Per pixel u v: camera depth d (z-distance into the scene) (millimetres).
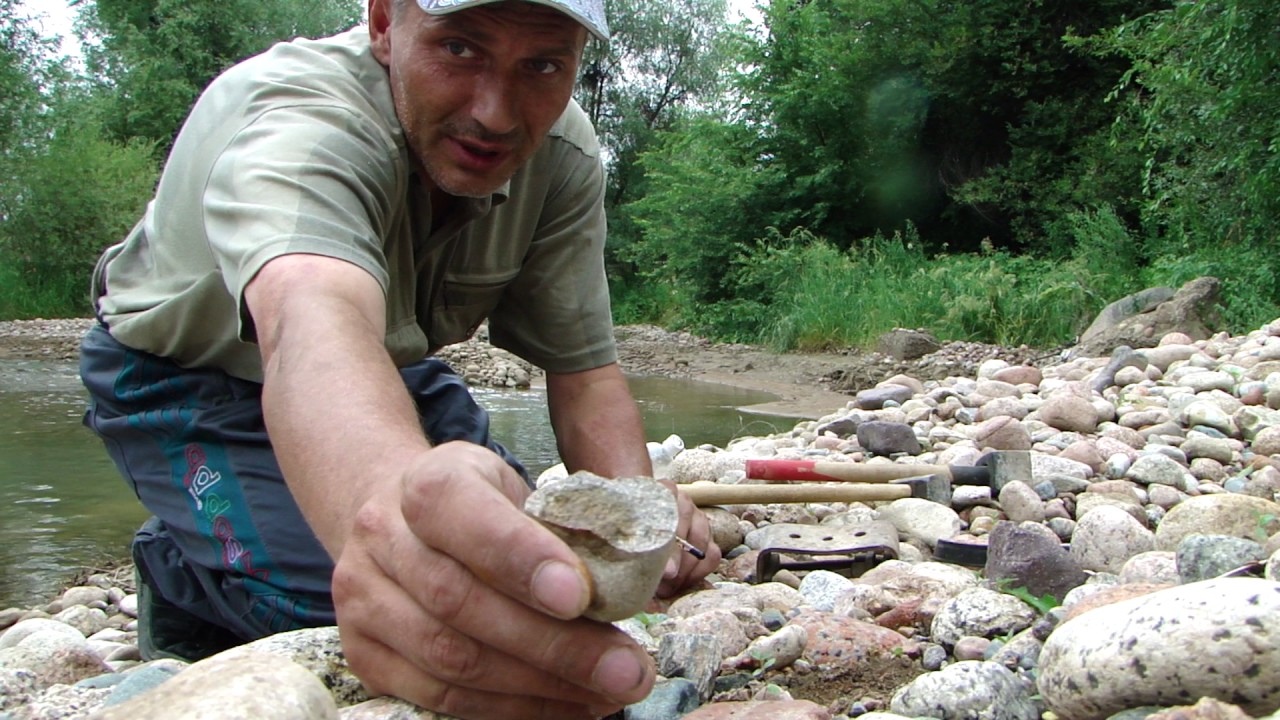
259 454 2086
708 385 11242
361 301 1568
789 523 3244
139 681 1603
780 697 1852
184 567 2180
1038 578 2303
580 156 2500
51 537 4121
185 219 2082
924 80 18469
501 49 1842
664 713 1646
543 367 2613
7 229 22219
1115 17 17594
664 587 2480
